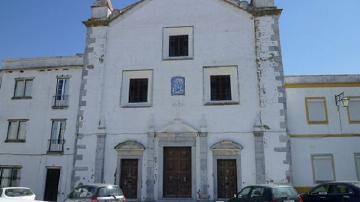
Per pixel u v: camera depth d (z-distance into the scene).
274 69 22.61
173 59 23.73
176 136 22.34
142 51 24.25
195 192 21.41
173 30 24.41
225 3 24.25
